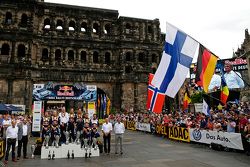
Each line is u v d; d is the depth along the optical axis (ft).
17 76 181.06
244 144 70.44
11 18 188.75
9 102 176.86
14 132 64.23
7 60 181.78
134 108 206.90
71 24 211.61
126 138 115.85
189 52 86.02
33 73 190.08
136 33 218.18
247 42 182.80
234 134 73.87
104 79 207.92
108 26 219.20
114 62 213.05
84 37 208.23
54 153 69.72
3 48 185.47
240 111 95.04
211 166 56.08
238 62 171.73
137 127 160.76
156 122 129.90
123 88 207.21
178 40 87.40
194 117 109.70
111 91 209.46
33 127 119.75
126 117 186.91
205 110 103.96
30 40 187.62
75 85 170.81
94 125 73.97
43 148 69.72
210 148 81.71
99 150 76.13
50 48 199.21
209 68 85.66
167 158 66.54
